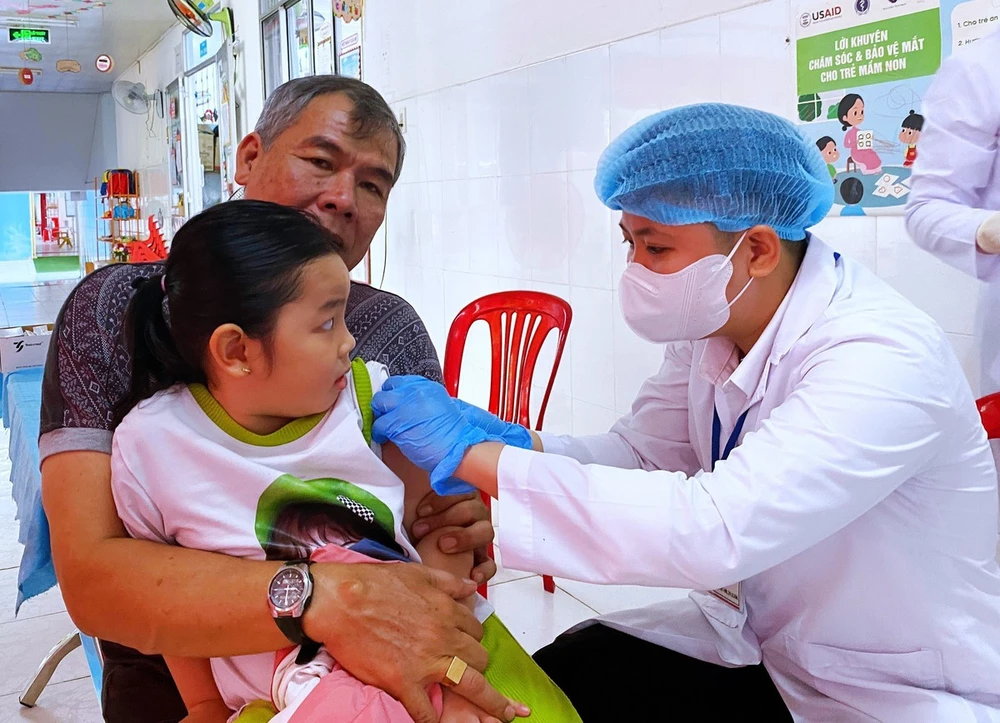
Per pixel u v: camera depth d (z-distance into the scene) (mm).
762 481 944
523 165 3176
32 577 1787
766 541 943
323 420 1024
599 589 2740
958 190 1700
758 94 2158
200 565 947
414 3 3826
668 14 2414
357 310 1377
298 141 1284
